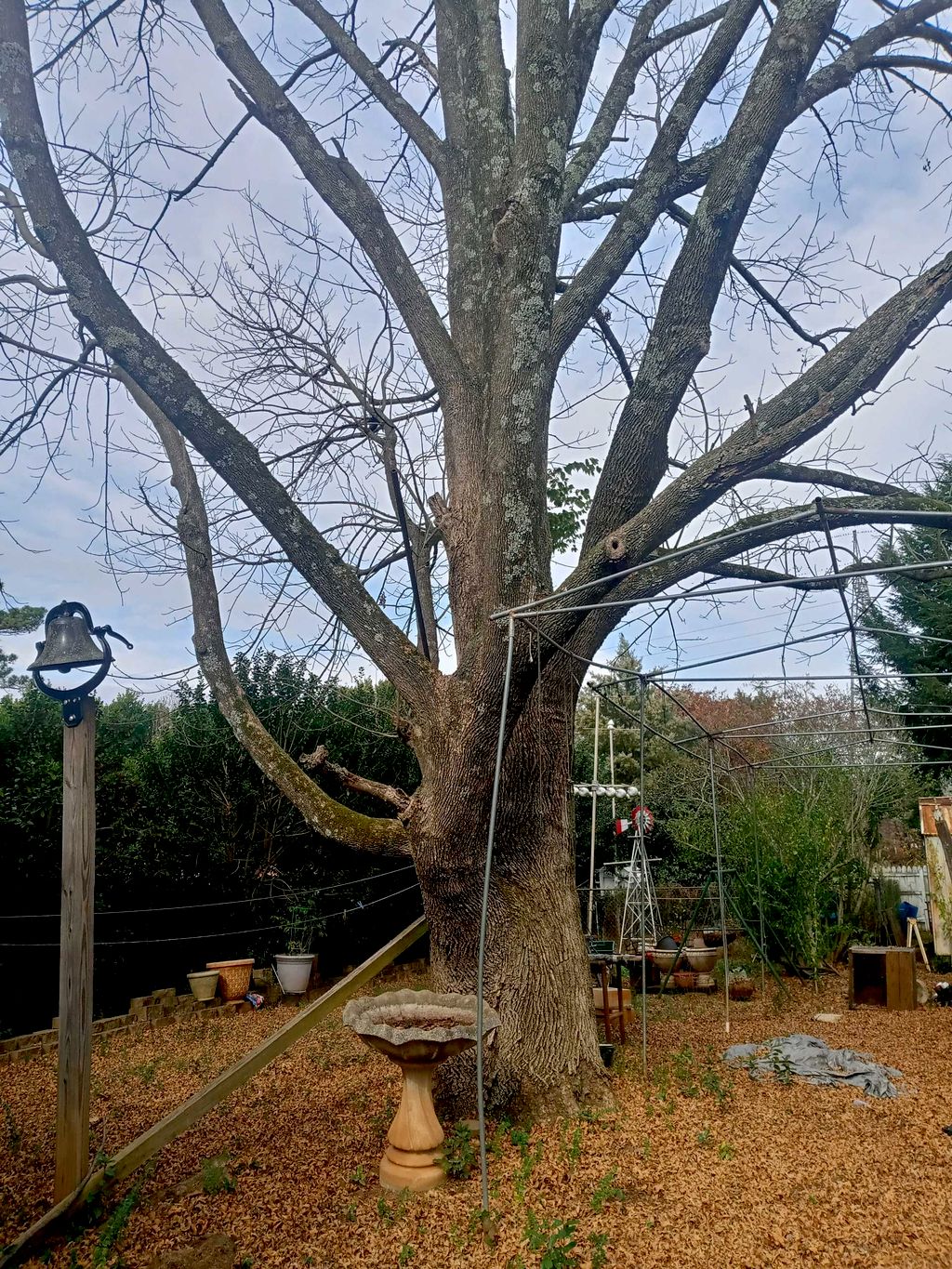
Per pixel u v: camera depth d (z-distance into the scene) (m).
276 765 6.26
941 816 10.79
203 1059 7.62
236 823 11.18
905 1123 5.09
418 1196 4.18
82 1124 4.09
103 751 10.31
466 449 6.15
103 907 9.69
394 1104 5.98
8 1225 4.05
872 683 8.54
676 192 6.33
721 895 8.38
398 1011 4.85
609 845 15.72
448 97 6.79
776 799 12.62
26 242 6.28
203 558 6.70
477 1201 4.05
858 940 13.19
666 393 5.25
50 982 8.96
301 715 9.92
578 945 5.47
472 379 6.25
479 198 6.52
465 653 5.18
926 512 4.22
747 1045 7.18
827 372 4.56
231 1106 6.07
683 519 4.56
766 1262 3.38
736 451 4.46
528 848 5.32
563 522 10.57
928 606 11.10
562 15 5.50
